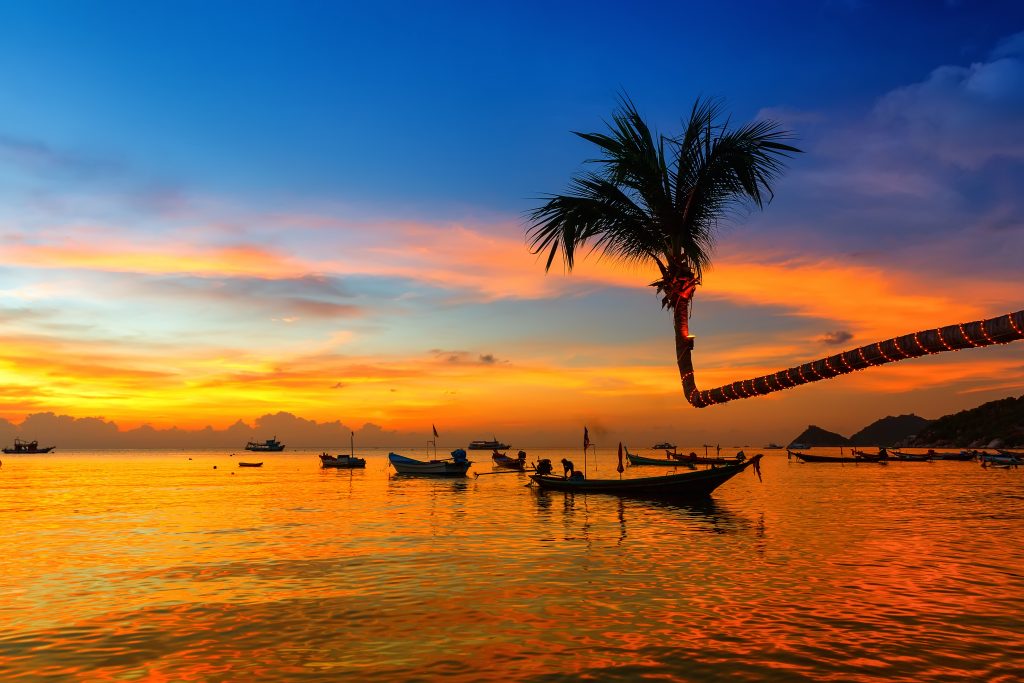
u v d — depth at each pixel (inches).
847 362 150.9
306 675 459.5
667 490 1790.1
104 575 834.8
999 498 1943.9
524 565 875.4
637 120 231.1
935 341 133.3
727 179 229.5
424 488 2620.6
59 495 2369.6
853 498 1951.3
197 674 465.1
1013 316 121.2
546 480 2116.1
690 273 226.5
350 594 709.9
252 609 648.4
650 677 446.9
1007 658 479.8
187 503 1969.7
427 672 462.0
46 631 577.6
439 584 757.3
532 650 507.5
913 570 818.2
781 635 540.1
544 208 244.2
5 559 966.4
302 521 1448.1
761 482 2753.4
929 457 5251.0
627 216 237.1
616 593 701.3
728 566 854.5
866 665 466.6
